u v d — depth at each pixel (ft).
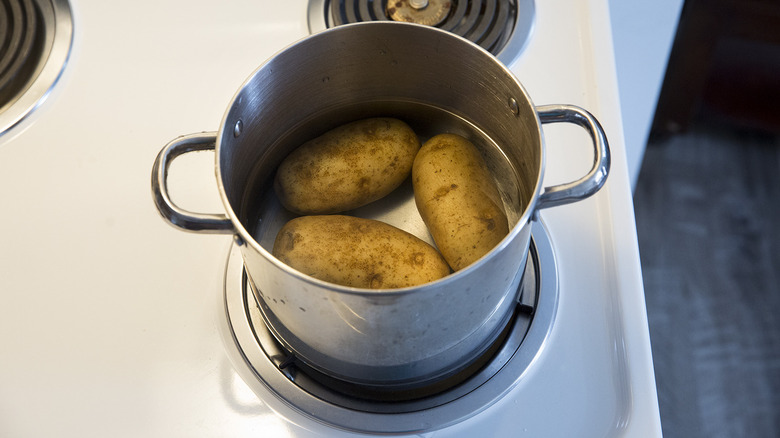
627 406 1.44
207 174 1.70
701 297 4.38
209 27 1.94
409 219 1.64
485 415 1.43
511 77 1.31
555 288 1.57
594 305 1.55
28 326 1.52
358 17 1.92
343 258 1.41
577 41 1.91
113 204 1.66
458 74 1.48
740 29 3.70
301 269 1.41
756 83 4.22
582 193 1.21
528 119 1.30
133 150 1.74
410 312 1.12
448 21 1.91
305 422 1.42
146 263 1.59
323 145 1.57
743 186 4.66
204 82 1.85
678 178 4.69
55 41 1.90
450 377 1.46
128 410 1.43
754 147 4.74
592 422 1.43
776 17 3.53
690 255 4.49
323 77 1.51
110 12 1.96
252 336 1.51
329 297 1.10
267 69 1.35
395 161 1.57
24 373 1.47
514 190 1.58
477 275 1.10
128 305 1.54
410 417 1.42
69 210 1.66
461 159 1.51
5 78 1.78
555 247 1.62
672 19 2.58
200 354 1.49
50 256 1.60
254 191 1.57
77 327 1.52
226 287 1.56
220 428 1.42
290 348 1.42
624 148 1.73
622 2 2.50
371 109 1.68
